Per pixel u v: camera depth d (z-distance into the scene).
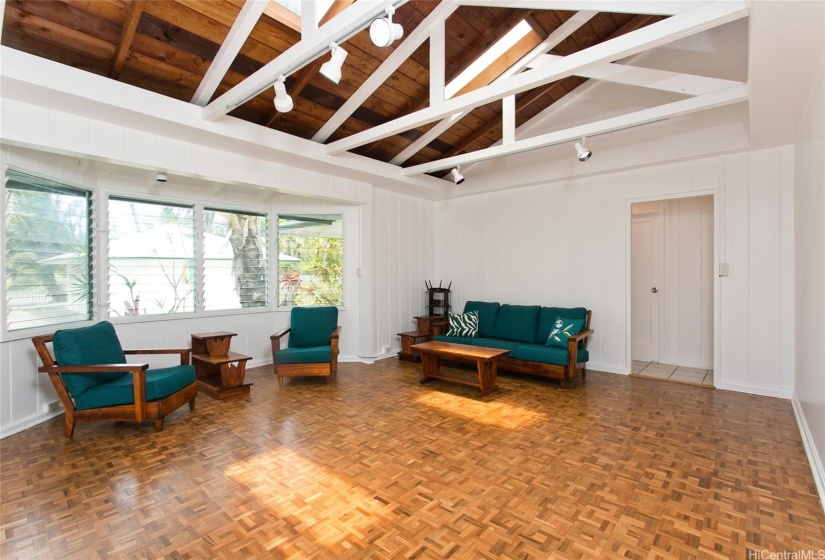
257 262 5.37
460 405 3.75
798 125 3.32
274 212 5.46
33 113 2.87
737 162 4.13
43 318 3.39
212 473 2.48
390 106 4.33
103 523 1.99
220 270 5.02
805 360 3.07
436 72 3.33
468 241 6.26
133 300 4.26
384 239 5.82
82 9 2.66
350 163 4.66
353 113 4.33
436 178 5.89
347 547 1.82
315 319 4.99
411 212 6.25
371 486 2.33
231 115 3.85
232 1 2.78
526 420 3.36
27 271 3.24
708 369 5.12
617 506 2.11
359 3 2.28
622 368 4.89
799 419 3.23
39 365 3.32
